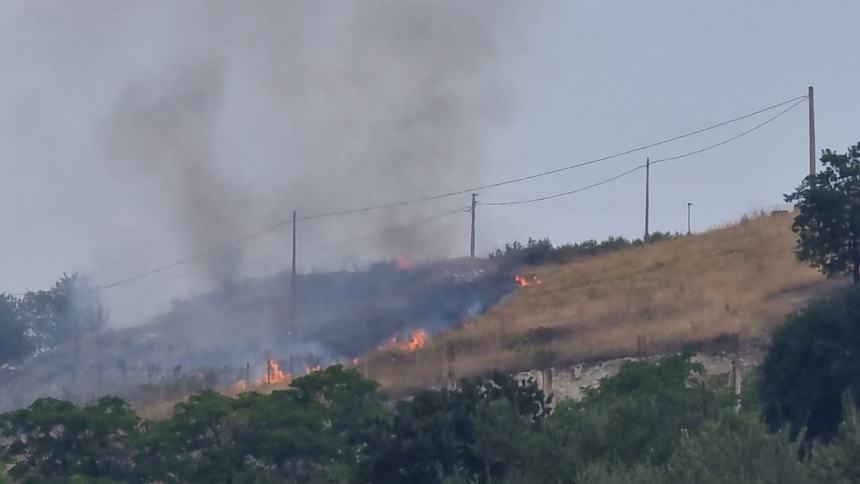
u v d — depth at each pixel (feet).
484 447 339.16
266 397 474.90
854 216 577.43
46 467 466.70
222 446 461.37
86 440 470.80
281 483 444.14
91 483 447.01
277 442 452.35
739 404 422.82
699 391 397.39
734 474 263.49
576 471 322.34
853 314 442.50
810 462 267.39
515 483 324.19
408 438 365.81
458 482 332.19
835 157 588.91
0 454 469.57
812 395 426.10
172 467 459.73
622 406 347.77
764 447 266.98
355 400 475.72
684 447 281.95
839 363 426.10
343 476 433.07
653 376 442.50
